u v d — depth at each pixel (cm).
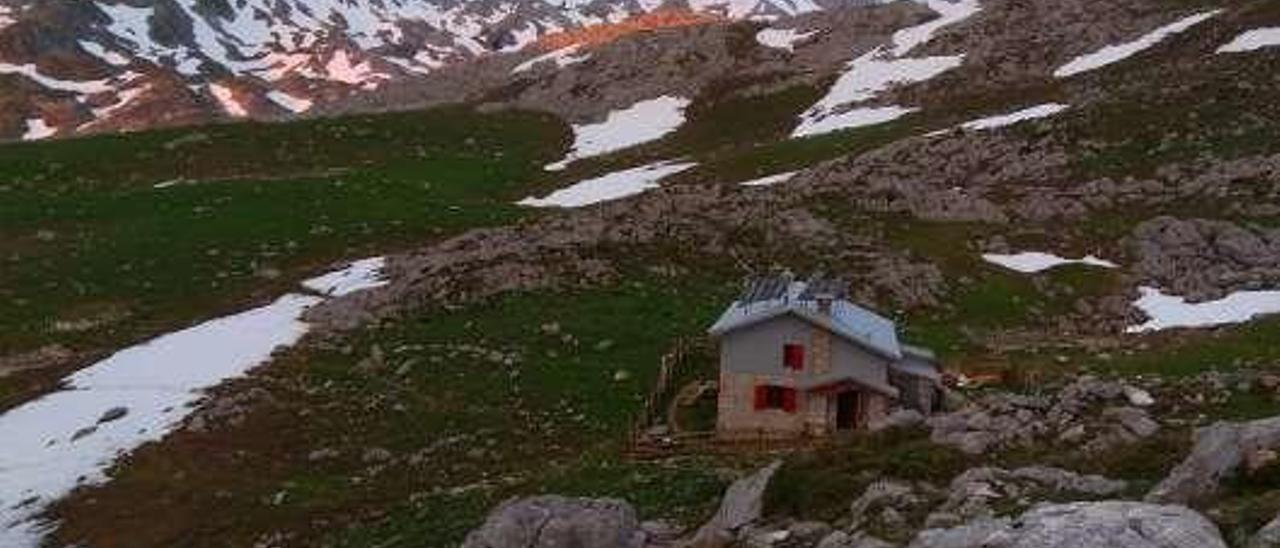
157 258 8825
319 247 9188
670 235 8562
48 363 7025
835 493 3173
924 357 5916
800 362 5531
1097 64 13275
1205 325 7181
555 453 5309
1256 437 2520
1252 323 6881
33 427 6081
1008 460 3350
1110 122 10925
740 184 10956
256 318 7519
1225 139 10206
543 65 18050
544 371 6228
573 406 5866
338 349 6769
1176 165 9881
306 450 5516
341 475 5253
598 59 17325
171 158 12988
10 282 8338
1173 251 8375
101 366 6850
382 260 8662
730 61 16425
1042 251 8700
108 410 6159
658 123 14950
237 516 4934
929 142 11125
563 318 6994
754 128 14200
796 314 5528
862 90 14425
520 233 8831
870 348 5506
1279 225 8694
